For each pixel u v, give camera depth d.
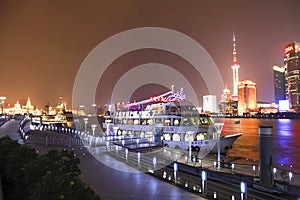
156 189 12.65
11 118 88.69
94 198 6.32
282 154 54.44
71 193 6.02
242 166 23.88
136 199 11.16
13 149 9.63
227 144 39.44
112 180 14.32
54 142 31.39
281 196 14.23
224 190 15.35
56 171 7.38
